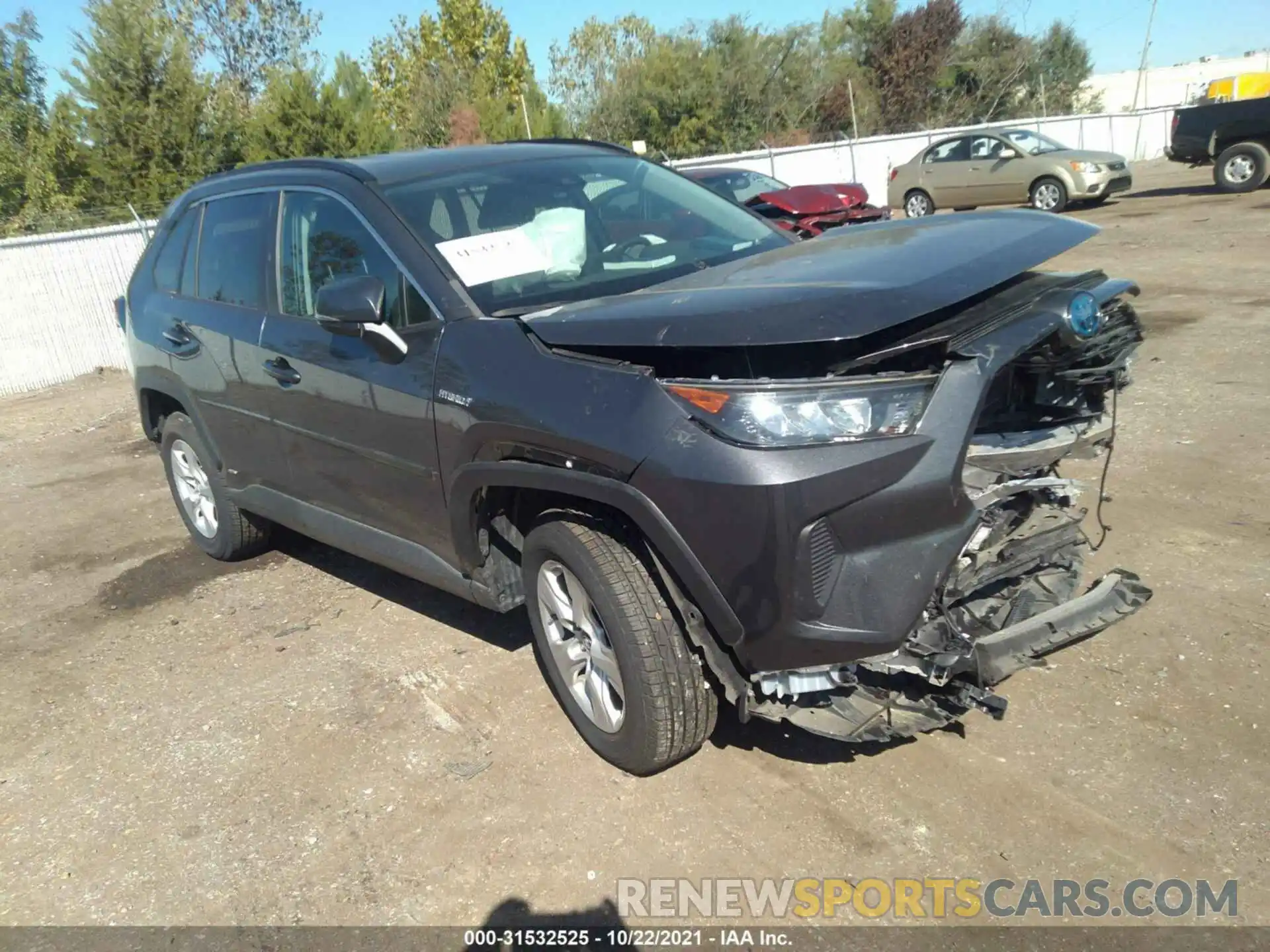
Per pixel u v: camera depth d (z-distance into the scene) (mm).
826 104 38688
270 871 2945
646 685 2885
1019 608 3129
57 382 13211
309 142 23062
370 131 23641
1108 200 19016
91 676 4309
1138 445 5473
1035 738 3131
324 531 4238
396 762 3391
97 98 23375
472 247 3500
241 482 4758
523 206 3777
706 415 2580
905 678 2846
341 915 2742
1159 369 6867
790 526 2486
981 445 2932
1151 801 2818
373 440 3627
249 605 4844
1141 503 4723
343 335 3645
